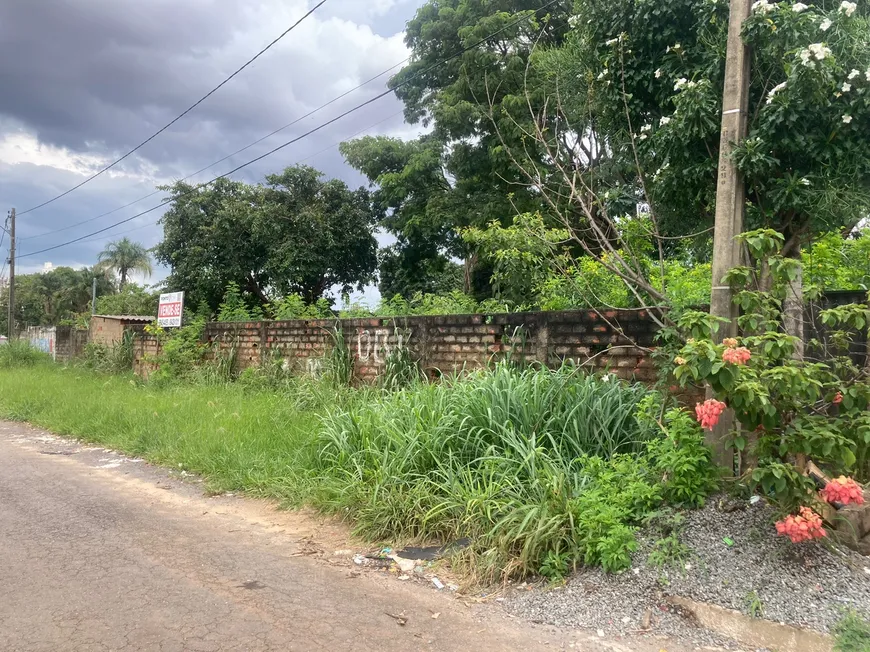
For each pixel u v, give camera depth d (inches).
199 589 145.8
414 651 118.8
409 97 726.5
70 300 1766.7
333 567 162.9
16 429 374.6
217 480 241.0
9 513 203.8
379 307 427.8
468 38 585.6
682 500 156.5
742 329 156.8
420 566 162.7
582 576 146.3
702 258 285.1
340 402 310.7
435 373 306.8
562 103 259.0
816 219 171.9
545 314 260.4
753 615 121.2
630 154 229.0
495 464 187.0
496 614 135.7
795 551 132.8
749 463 155.3
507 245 277.9
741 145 162.6
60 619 128.3
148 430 313.7
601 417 195.0
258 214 838.5
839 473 141.9
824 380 146.7
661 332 186.7
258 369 423.5
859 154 162.4
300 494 216.2
